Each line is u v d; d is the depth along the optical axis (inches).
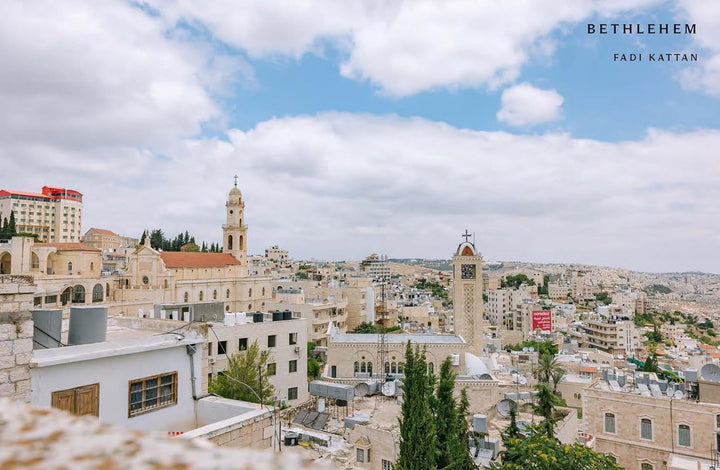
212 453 130.0
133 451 127.9
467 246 3481.8
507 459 1302.9
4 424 147.0
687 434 1777.8
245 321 2349.9
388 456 1635.1
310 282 6441.9
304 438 1806.1
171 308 1850.4
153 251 4500.5
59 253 4488.2
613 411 1921.8
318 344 4456.2
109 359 641.0
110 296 4286.4
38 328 687.7
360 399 2522.1
